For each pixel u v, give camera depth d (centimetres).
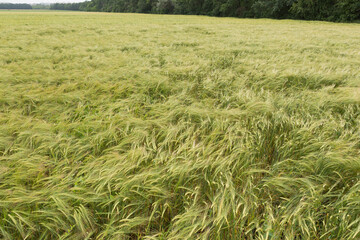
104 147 237
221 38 1045
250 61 570
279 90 405
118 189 171
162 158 195
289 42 895
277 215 153
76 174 200
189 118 274
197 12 4759
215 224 146
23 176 179
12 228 146
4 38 937
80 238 143
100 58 612
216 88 402
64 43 885
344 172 182
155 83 417
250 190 163
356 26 1927
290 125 257
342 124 245
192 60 607
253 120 263
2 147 225
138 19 2533
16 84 416
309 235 134
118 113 292
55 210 149
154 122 265
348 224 143
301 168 187
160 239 139
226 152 210
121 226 143
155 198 165
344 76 434
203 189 177
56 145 225
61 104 344
